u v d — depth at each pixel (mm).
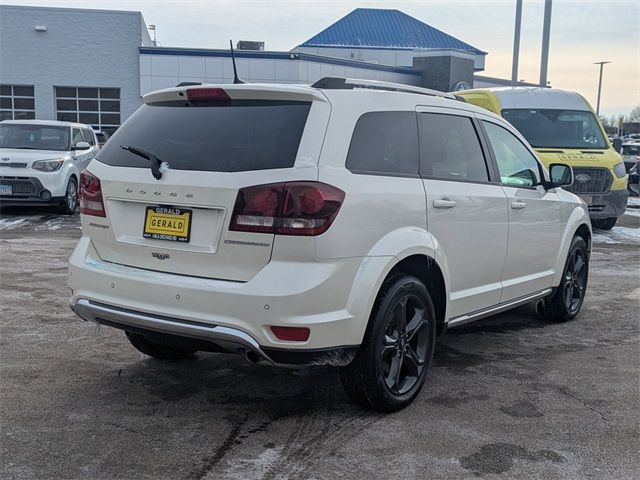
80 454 3592
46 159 13258
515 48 20375
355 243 3781
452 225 4566
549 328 6359
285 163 3666
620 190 12586
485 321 6598
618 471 3535
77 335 5672
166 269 3895
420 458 3627
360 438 3854
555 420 4176
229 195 3652
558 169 6020
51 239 10641
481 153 5125
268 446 3730
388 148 4230
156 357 5074
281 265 3596
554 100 13320
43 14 28531
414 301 4289
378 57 44281
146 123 4246
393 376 4195
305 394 4520
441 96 4945
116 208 4094
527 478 3441
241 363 5109
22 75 28812
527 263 5625
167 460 3545
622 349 5703
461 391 4641
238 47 27734
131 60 29219
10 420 3992
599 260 10148
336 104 3941
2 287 7293
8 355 5137
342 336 3740
